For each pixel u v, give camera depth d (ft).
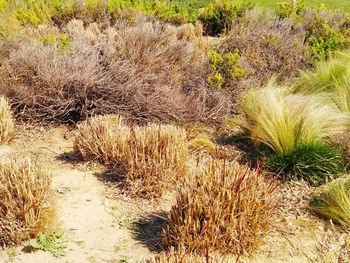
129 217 14.97
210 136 21.45
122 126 18.89
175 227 13.37
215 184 13.65
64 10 37.11
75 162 18.20
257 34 31.83
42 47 23.68
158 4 38.93
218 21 38.47
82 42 25.58
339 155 18.48
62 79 21.58
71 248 13.37
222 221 13.20
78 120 22.04
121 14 36.22
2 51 25.44
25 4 38.34
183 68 26.07
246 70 25.96
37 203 13.44
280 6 39.34
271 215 14.28
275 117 19.38
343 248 14.39
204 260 12.78
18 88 21.40
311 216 15.84
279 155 18.51
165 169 16.11
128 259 13.01
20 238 13.26
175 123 21.53
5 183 13.60
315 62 29.86
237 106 23.97
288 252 13.97
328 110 20.29
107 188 16.51
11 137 19.77
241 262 13.17
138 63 24.52
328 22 37.45
